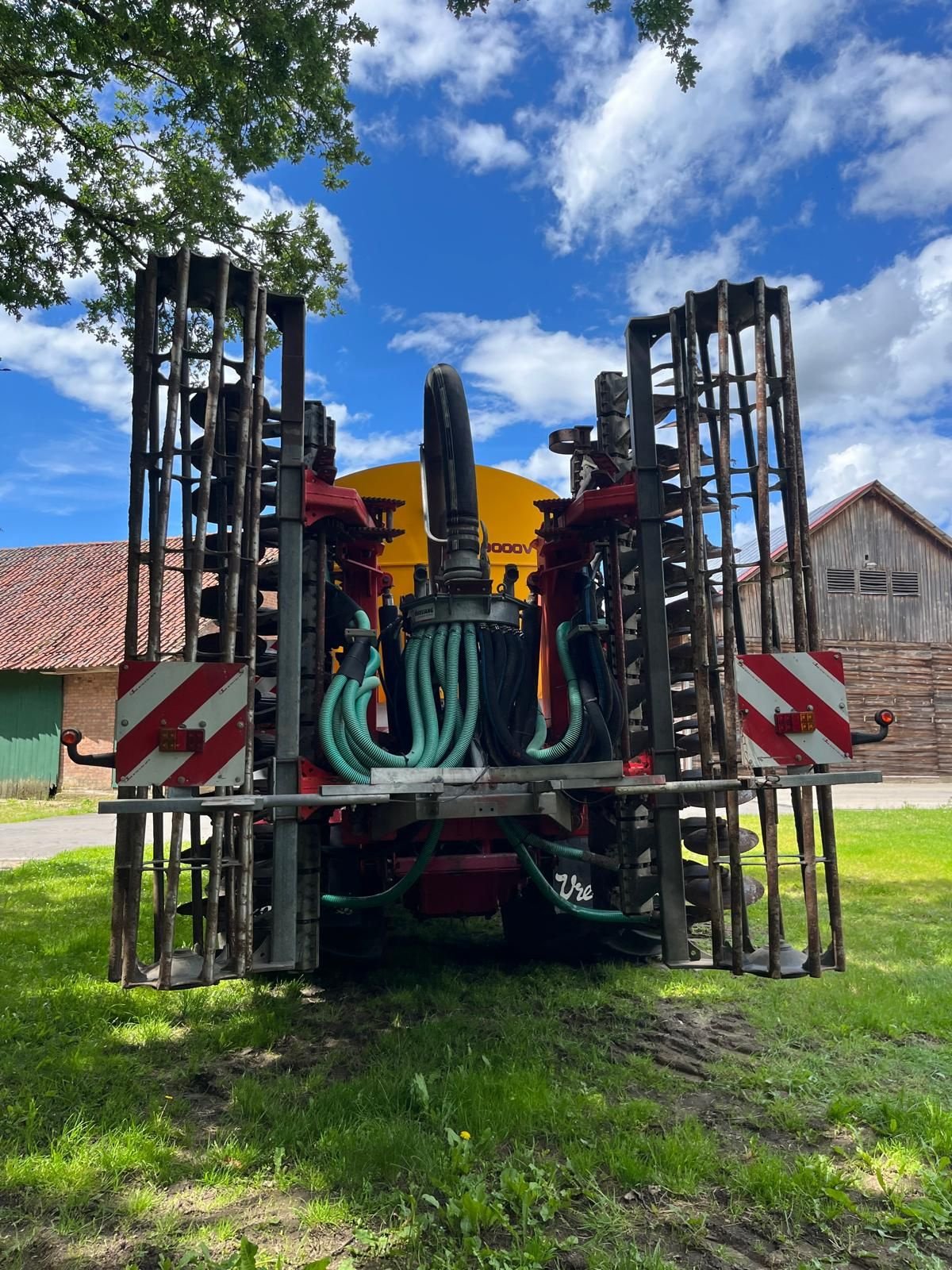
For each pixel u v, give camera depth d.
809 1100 2.90
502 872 4.21
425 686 4.04
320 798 3.17
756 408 3.43
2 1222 2.20
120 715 3.00
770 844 3.29
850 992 4.00
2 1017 3.73
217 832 3.04
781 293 3.55
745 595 19.64
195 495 3.49
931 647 24.20
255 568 3.31
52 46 6.73
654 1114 2.75
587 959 4.65
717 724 3.68
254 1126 2.68
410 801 3.44
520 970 4.50
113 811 2.88
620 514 4.21
